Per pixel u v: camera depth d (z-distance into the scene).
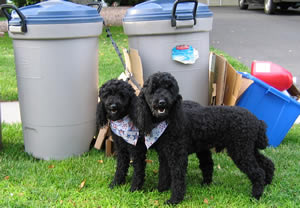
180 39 4.39
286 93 5.47
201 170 4.05
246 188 3.85
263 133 3.69
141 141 3.71
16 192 3.65
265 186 3.86
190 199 3.63
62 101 4.31
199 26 4.43
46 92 4.26
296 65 9.45
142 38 4.43
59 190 3.75
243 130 3.51
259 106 4.86
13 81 7.94
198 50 4.53
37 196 3.61
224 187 3.89
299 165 4.35
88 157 4.57
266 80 5.36
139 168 3.78
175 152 3.49
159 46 4.40
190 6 4.46
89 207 3.45
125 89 3.65
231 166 4.40
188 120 3.54
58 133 4.44
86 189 3.81
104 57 10.27
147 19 4.30
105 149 4.81
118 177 3.88
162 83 3.26
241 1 24.61
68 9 4.09
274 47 11.79
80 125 4.51
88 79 4.43
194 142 3.62
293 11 21.50
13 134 5.32
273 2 19.94
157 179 4.10
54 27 4.00
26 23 4.01
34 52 4.12
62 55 4.15
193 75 4.57
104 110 3.80
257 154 3.86
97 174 4.13
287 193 3.72
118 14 19.23
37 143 4.52
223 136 3.59
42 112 4.34
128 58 4.46
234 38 13.66
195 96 4.66
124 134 3.65
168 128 3.43
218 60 4.77
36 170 4.19
